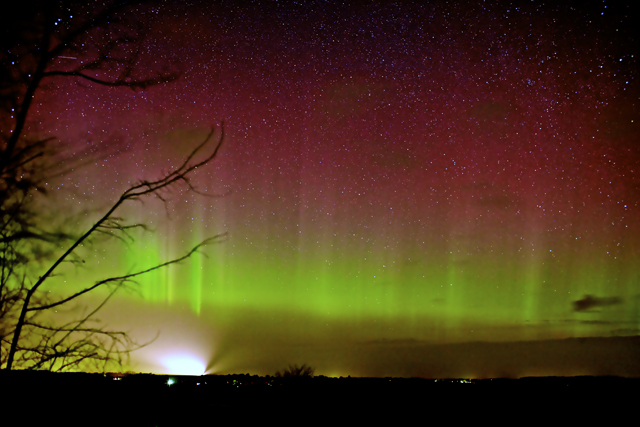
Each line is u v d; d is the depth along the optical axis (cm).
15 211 316
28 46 321
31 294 309
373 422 197
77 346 305
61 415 189
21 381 202
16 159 301
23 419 184
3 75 315
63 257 317
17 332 297
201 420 196
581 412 200
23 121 304
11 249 318
